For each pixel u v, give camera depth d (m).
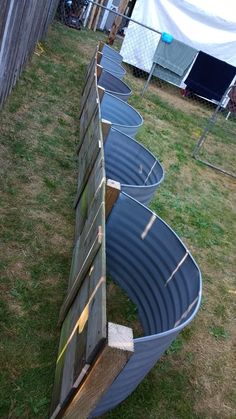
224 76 10.17
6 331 2.79
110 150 4.49
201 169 7.26
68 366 2.25
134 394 2.83
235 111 10.79
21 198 4.04
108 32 15.58
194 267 2.83
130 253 3.46
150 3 10.47
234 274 4.71
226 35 10.64
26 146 4.93
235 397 3.20
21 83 6.58
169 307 3.04
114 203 3.25
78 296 2.62
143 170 4.34
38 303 3.09
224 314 4.02
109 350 1.77
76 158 5.22
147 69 11.19
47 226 3.86
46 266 3.43
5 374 2.54
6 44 4.37
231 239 5.39
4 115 5.33
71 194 4.48
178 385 3.07
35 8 6.09
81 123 5.89
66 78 7.89
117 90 6.59
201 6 10.29
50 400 2.50
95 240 2.61
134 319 3.48
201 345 3.54
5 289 3.07
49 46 9.41
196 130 9.21
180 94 11.68
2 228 3.57
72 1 12.86
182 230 5.06
